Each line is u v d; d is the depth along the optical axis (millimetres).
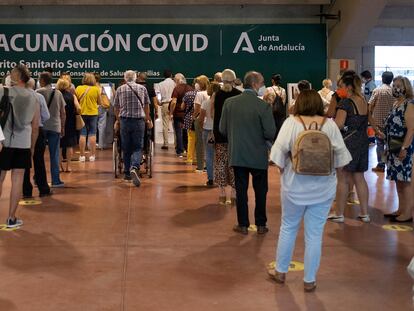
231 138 5953
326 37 15328
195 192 8383
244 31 15352
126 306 4070
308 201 4227
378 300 4207
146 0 15094
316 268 4371
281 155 4227
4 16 15375
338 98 6812
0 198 7727
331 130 4238
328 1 15070
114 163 9633
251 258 5223
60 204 7492
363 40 14633
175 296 4270
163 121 13867
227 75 7070
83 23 15344
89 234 6023
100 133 13977
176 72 15445
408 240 5852
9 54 15336
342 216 6621
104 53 15406
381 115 9664
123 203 7586
